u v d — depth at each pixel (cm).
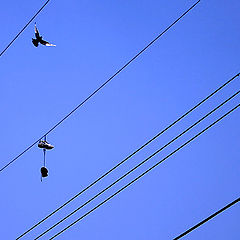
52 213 1310
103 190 1246
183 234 959
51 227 1298
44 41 1533
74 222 1288
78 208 1268
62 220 1285
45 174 1595
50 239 1308
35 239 1317
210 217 945
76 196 1291
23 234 1338
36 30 1521
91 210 1273
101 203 1264
